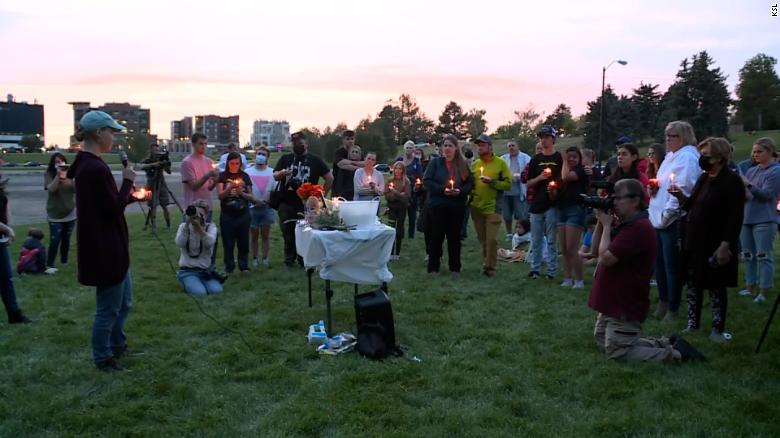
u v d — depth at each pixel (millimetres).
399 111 81500
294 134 8414
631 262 4777
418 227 8859
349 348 5109
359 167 9602
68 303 6750
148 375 4562
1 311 6301
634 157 7184
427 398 4148
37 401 4070
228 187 8164
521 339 5465
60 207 8547
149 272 8430
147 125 190500
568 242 7539
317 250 5480
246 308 6477
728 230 5148
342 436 3574
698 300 5559
